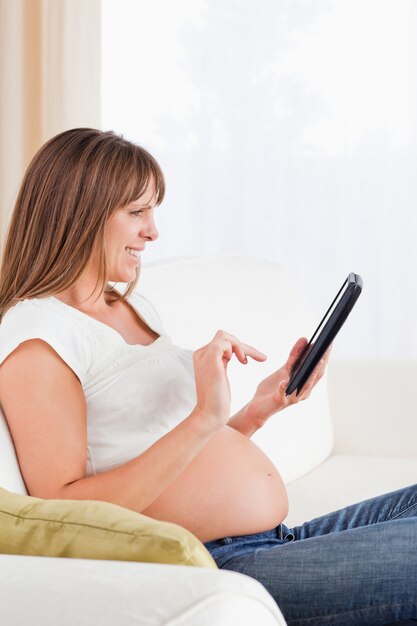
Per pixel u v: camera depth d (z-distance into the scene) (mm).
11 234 1697
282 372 1926
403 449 2721
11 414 1525
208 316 2373
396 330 3832
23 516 1229
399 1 3719
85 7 3549
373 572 1489
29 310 1603
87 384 1635
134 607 982
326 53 3789
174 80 3889
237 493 1682
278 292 2695
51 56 3557
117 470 1502
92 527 1184
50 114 3574
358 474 2504
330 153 3820
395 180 3795
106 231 1683
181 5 3863
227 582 1007
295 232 3857
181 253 3928
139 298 1959
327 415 2689
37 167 1682
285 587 1530
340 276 3850
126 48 3904
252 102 3848
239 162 3863
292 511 2242
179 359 1780
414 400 2719
